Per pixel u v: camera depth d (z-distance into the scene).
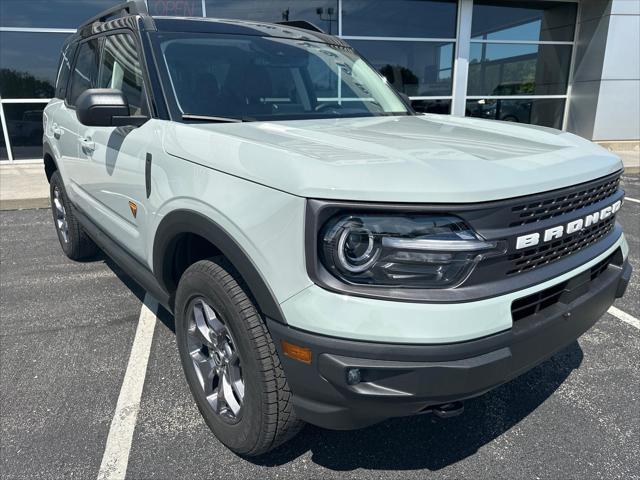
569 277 1.89
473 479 2.08
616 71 11.76
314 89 3.09
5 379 2.76
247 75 2.83
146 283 2.68
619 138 12.24
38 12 9.74
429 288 1.59
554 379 2.79
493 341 1.63
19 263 4.68
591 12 11.77
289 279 1.66
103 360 2.96
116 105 2.43
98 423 2.40
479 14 11.53
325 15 10.48
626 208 6.85
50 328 3.35
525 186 1.69
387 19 10.83
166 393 2.65
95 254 4.80
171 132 2.30
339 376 1.59
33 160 10.29
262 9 10.17
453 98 11.69
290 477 2.09
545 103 12.62
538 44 12.14
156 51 2.66
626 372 2.85
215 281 2.00
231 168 1.89
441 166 1.69
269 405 1.88
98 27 3.49
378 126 2.51
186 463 2.16
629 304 3.75
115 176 2.81
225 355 2.16
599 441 2.29
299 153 1.76
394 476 2.09
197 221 2.03
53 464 2.14
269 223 1.71
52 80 10.12
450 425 2.42
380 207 1.55
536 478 2.08
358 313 1.57
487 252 1.61
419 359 1.56
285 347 1.71
